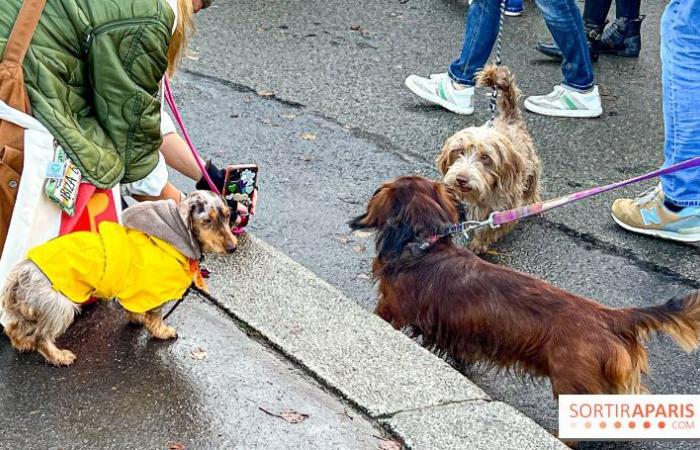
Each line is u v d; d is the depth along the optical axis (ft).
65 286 11.19
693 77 16.20
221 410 11.07
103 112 12.32
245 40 25.46
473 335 12.38
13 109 11.51
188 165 14.93
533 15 28.58
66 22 11.76
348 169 19.27
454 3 29.30
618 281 16.17
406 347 12.28
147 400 11.17
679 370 13.74
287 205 17.67
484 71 17.88
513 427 10.96
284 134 20.54
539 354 11.85
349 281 15.61
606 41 25.99
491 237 16.99
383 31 26.78
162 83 14.02
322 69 24.04
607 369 11.48
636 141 21.38
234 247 12.01
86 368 11.68
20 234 11.85
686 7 16.11
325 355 12.04
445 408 11.22
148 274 11.57
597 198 18.80
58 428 10.64
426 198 13.35
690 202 16.97
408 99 22.72
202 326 12.66
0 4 11.60
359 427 10.93
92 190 12.43
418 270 12.92
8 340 12.12
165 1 12.30
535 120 22.09
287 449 10.50
